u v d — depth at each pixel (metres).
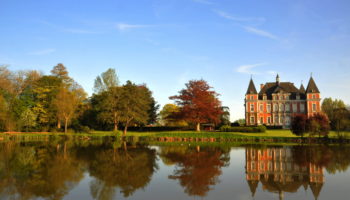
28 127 49.09
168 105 75.62
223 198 10.20
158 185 12.12
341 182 12.55
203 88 49.03
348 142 34.28
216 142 37.00
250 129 49.25
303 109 71.75
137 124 62.16
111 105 48.69
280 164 17.50
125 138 41.41
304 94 72.75
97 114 54.78
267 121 72.62
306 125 35.44
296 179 13.23
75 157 20.77
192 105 48.38
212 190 11.32
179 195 10.59
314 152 23.77
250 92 73.50
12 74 48.56
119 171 15.23
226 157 20.77
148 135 41.53
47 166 16.72
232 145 31.62
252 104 73.12
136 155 22.02
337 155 21.66
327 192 10.97
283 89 73.19
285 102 72.50
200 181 12.94
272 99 73.25
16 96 48.91
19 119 46.19
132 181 12.86
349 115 53.81
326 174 14.38
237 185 12.11
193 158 20.31
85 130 50.09
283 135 44.31
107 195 10.55
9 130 44.12
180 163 17.97
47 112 51.50
